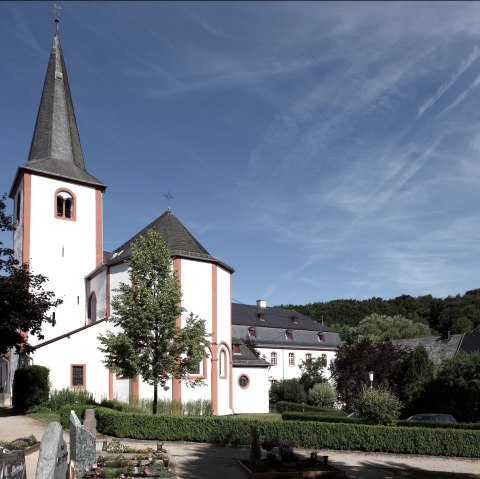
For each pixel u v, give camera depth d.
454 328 88.38
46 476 10.50
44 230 36.62
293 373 62.50
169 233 33.16
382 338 80.06
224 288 34.06
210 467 15.55
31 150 38.88
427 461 17.78
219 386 32.03
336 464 16.84
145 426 20.62
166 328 23.47
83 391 29.20
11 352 35.25
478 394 26.55
